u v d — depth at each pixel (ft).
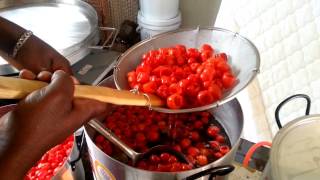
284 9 2.61
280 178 1.32
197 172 1.52
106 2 3.58
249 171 2.09
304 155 1.44
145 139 2.16
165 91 1.84
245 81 1.85
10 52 1.90
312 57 2.61
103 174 1.83
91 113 1.40
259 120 3.04
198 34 2.34
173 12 3.39
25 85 1.28
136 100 1.66
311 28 2.54
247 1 2.77
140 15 3.49
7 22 1.89
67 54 2.65
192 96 1.87
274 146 1.49
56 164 2.08
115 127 2.21
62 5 3.46
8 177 1.15
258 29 2.79
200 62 2.17
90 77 2.81
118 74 2.01
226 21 2.96
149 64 2.08
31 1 3.52
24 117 1.16
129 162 1.93
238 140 1.78
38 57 1.89
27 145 1.17
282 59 2.75
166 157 1.92
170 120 2.32
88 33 2.94
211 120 2.39
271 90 2.89
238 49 2.15
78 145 2.10
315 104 2.73
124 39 3.52
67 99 1.25
